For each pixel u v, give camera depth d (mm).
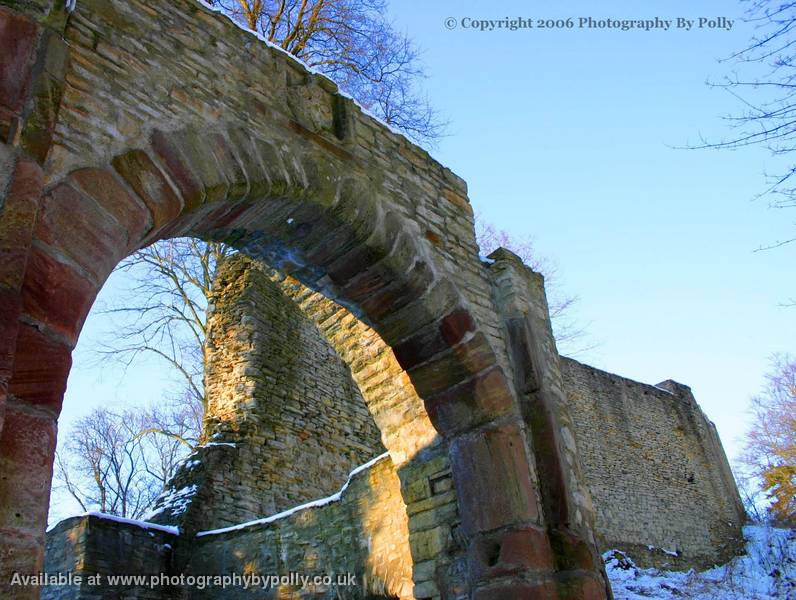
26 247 2848
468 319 5461
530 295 6348
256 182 4301
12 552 2457
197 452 9266
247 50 4789
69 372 2969
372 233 5027
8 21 3215
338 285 5391
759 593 15117
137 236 3574
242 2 10367
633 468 19938
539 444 5402
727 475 23688
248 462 9469
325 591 7141
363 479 7332
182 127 4027
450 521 5352
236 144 4281
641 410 21672
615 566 15602
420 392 5594
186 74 4230
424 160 6074
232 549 7957
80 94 3566
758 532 21062
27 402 2738
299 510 7723
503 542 4945
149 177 3689
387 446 5965
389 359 6004
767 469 24141
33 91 3172
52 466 2730
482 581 4918
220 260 12656
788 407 24484
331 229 4938
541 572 4812
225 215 4457
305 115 4980
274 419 10195
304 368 11242
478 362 5422
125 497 18969
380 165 5492
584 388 20312
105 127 3604
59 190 3225
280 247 5082
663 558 18391
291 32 10516
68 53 3451
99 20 3867
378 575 6812
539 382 5621
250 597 7562
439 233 5762
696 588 14930
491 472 5184
